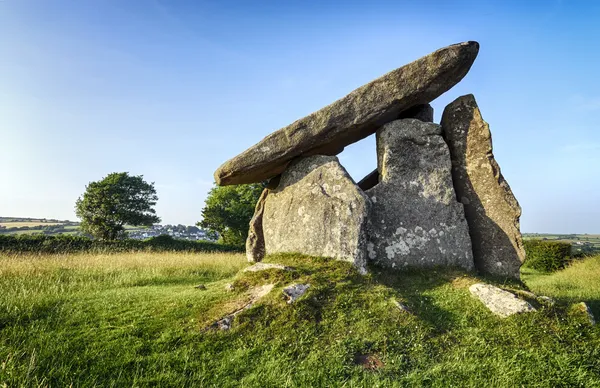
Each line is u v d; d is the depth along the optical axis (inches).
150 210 1493.6
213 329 197.0
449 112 338.6
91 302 242.2
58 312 220.8
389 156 317.4
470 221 319.9
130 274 387.5
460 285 265.1
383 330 197.8
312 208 304.8
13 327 198.8
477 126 326.0
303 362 173.0
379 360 178.2
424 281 279.1
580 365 176.6
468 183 323.6
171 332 193.0
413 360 178.4
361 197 289.3
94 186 1411.2
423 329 202.4
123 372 161.0
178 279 386.3
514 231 303.3
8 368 155.2
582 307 228.4
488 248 310.2
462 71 307.4
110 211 1390.3
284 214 319.6
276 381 158.4
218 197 1378.0
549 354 184.2
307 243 298.2
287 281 242.7
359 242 277.3
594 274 492.1
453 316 222.2
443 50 298.0
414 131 321.1
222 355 177.8
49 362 164.2
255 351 181.3
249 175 340.5
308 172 321.1
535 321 212.2
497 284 272.1
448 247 303.0
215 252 804.6
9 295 250.5
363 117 311.1
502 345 193.2
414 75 303.7
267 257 310.8
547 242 682.8
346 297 227.9
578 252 735.7
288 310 209.9
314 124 314.8
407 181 314.2
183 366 166.7
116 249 800.9
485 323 214.2
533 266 714.2
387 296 234.4
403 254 299.1
